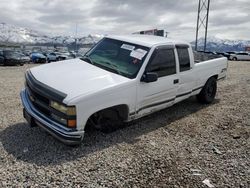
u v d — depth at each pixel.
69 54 44.28
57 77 4.75
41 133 5.11
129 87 4.90
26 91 5.18
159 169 4.04
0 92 8.55
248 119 6.48
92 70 5.11
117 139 5.03
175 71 6.03
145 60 5.27
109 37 6.25
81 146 4.65
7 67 24.02
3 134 5.01
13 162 4.02
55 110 4.27
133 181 3.70
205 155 4.57
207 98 7.62
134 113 5.20
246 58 41.69
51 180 3.61
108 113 4.92
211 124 6.09
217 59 7.85
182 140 5.15
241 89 9.96
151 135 5.32
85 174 3.81
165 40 6.10
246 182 3.78
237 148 4.88
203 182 3.74
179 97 6.37
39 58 37.25
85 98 4.23
